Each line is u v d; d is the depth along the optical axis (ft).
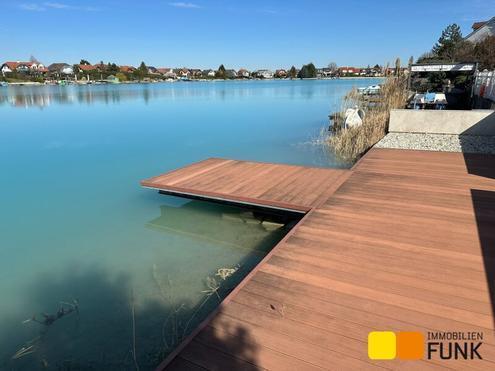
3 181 25.03
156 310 11.08
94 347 9.70
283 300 8.27
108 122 50.47
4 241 16.24
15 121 52.39
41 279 13.21
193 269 13.43
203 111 61.62
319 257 10.08
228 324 7.55
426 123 29.32
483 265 9.34
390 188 15.79
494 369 6.26
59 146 35.68
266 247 14.88
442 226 11.69
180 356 6.77
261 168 21.03
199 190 17.39
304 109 62.34
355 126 33.30
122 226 17.58
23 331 10.53
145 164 28.91
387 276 9.02
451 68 43.47
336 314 7.73
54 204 20.63
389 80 42.88
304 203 14.99
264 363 6.53
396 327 7.29
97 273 13.48
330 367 6.39
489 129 27.55
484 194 14.57
